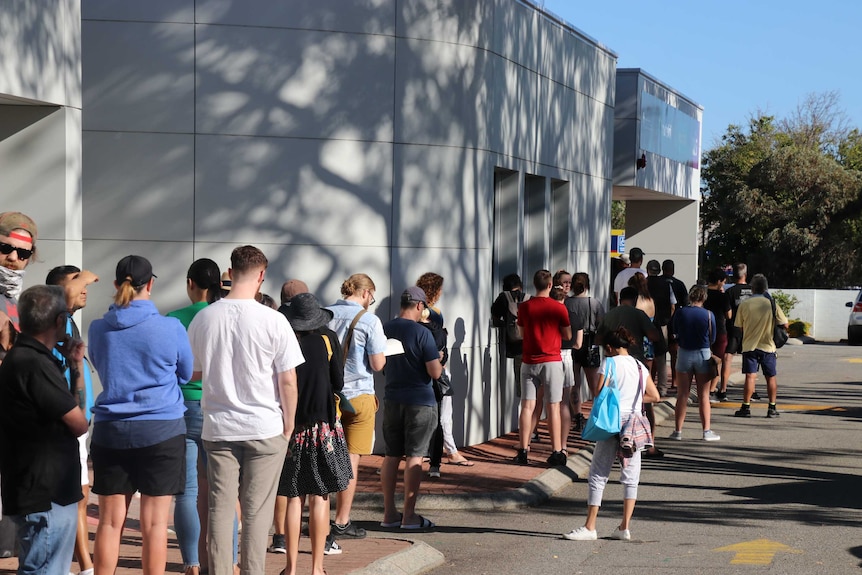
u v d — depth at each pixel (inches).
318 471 259.8
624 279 627.5
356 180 454.6
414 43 463.5
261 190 446.0
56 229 367.9
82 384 229.0
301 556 297.9
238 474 234.1
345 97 453.4
